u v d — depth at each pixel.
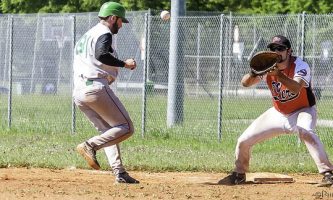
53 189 28.50
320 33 54.38
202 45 59.97
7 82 62.66
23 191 27.78
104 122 30.14
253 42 58.84
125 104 59.69
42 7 93.75
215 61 59.53
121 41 58.59
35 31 61.38
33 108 60.69
